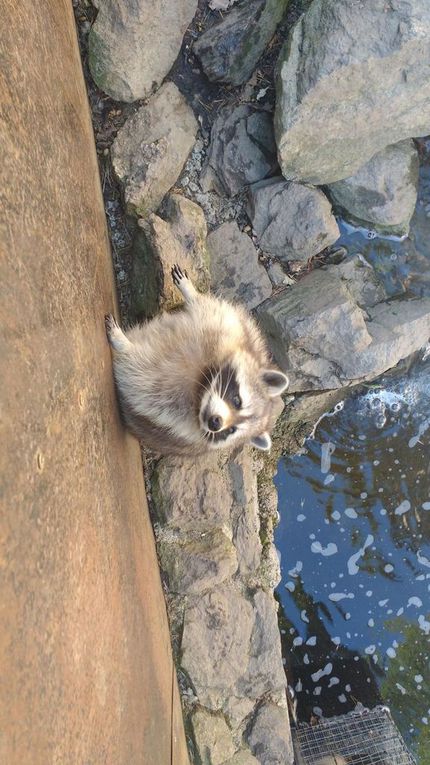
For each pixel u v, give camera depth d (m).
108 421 1.41
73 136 1.39
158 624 1.70
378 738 2.17
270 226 2.01
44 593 0.90
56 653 0.93
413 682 2.30
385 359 2.03
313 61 1.79
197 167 1.99
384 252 2.15
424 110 1.88
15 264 0.92
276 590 2.28
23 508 0.84
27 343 0.93
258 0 1.87
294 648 2.27
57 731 0.89
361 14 1.75
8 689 0.74
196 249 1.91
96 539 1.21
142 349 1.56
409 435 2.30
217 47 1.89
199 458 2.00
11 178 0.96
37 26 1.24
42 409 0.97
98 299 1.45
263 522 2.17
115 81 1.82
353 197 2.06
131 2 1.74
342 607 2.30
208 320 1.64
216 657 1.96
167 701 1.64
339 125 1.86
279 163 1.94
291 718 2.20
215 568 1.98
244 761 1.93
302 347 2.02
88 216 1.44
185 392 1.59
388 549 2.34
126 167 1.86
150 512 1.98
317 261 2.12
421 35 1.73
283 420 2.18
